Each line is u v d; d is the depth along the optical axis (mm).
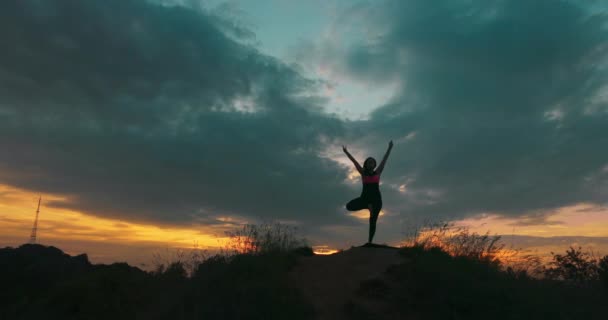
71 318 9422
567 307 7371
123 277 10820
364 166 10609
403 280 8039
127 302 9688
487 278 7938
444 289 7301
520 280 8250
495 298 7066
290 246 10547
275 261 8828
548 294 7672
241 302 6945
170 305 8031
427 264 8148
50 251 17062
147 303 9336
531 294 7398
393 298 7383
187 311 7512
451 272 7758
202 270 8844
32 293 13070
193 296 7793
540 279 8898
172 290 8906
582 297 8016
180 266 10477
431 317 6801
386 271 8586
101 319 9227
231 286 7484
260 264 8320
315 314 7062
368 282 7945
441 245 10500
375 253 9883
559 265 10500
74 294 10078
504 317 6652
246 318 6594
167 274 10305
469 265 8508
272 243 10172
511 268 9234
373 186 10398
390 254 9789
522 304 6953
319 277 8719
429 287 7465
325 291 8008
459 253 9930
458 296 7078
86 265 16812
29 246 17078
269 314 6656
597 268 10031
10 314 10930
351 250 10383
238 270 8102
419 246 10102
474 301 6969
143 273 11297
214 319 6805
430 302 7086
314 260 9898
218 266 8648
